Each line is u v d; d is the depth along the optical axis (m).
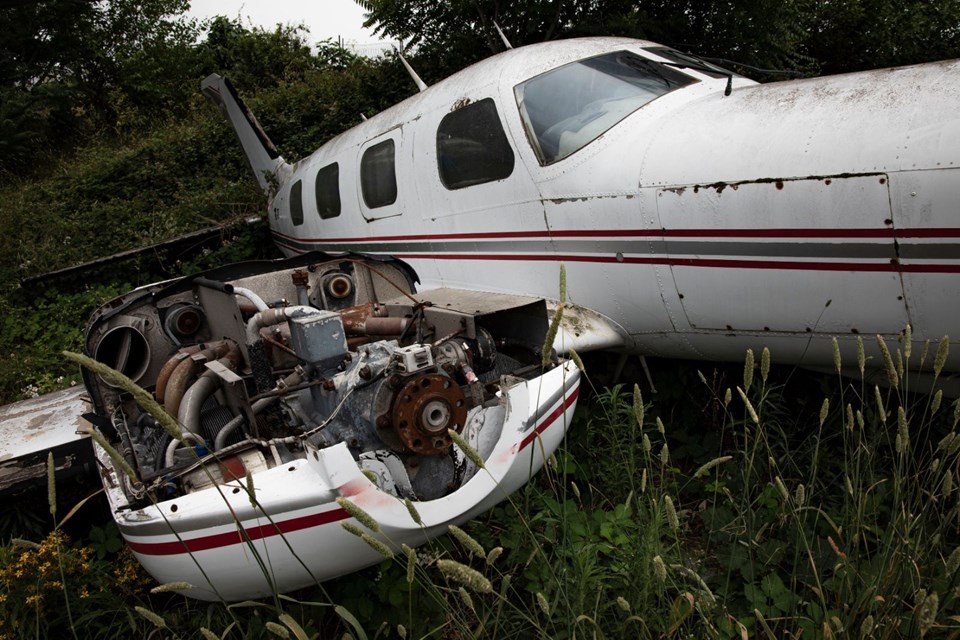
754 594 2.43
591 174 3.67
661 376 4.12
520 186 4.05
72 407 3.91
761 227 3.05
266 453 2.76
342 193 5.99
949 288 2.67
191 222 9.98
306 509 2.36
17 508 3.45
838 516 2.77
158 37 18.14
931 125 2.67
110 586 2.96
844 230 2.83
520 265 4.21
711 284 3.30
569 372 3.12
